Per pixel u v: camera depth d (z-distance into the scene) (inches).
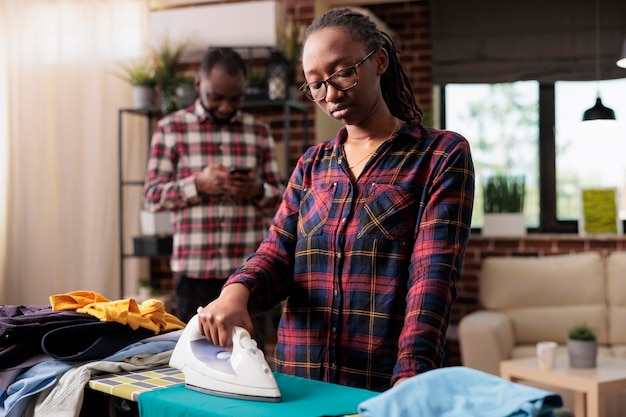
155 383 59.8
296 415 49.5
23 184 174.9
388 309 60.2
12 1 173.0
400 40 215.2
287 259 66.2
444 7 205.6
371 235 61.1
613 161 199.3
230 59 128.6
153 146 133.1
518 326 181.6
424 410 44.6
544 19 199.5
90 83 181.2
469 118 209.8
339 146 65.9
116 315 67.3
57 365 63.7
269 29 167.8
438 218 58.9
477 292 198.2
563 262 186.1
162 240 167.5
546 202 205.2
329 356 62.0
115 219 183.2
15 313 72.7
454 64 205.3
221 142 132.0
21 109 174.4
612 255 186.4
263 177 136.9
